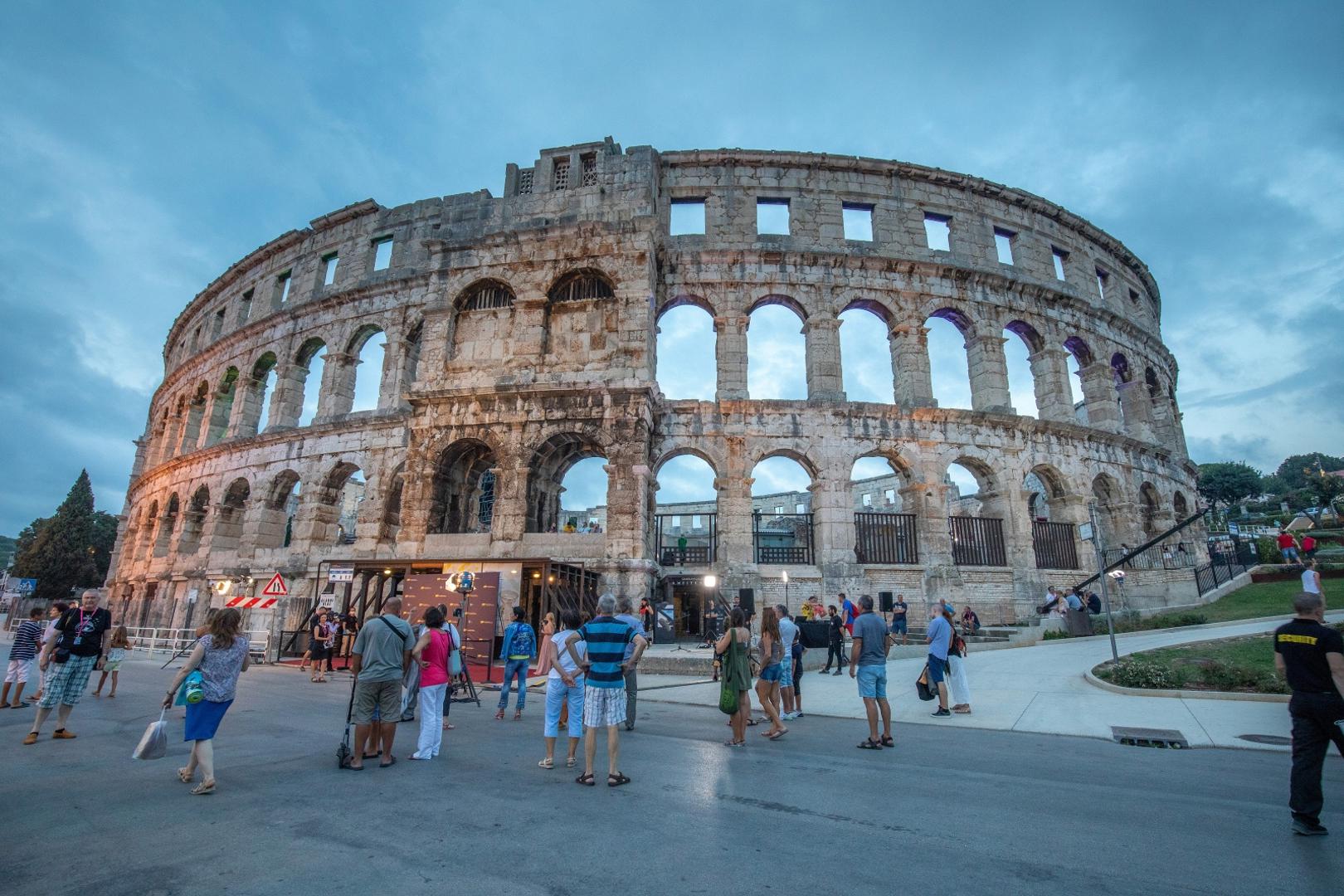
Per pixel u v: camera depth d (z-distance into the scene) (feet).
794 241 107.14
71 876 17.53
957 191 115.75
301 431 110.11
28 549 231.71
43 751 33.04
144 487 150.20
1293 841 20.74
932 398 100.78
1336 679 21.59
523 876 17.74
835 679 62.80
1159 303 149.38
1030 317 112.37
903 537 95.45
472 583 69.72
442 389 90.79
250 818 22.59
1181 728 37.93
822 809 24.00
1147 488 116.88
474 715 46.75
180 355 170.09
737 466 94.38
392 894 16.57
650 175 98.48
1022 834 21.39
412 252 117.80
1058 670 58.70
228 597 107.76
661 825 22.12
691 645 80.64
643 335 89.04
